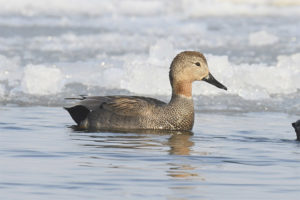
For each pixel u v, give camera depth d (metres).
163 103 17.86
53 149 14.09
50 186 11.07
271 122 18.70
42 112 19.62
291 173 12.30
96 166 12.53
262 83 24.42
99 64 26.95
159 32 35.88
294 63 26.30
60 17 39.09
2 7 39.88
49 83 23.19
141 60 27.16
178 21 39.44
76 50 30.61
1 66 25.67
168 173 12.10
